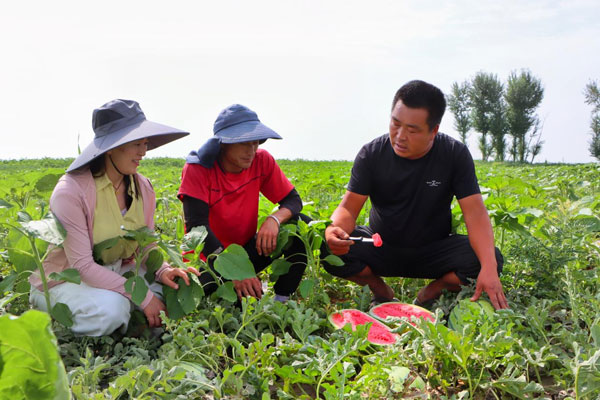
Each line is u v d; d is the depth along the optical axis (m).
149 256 3.03
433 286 3.59
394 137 3.16
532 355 2.47
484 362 2.28
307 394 2.36
